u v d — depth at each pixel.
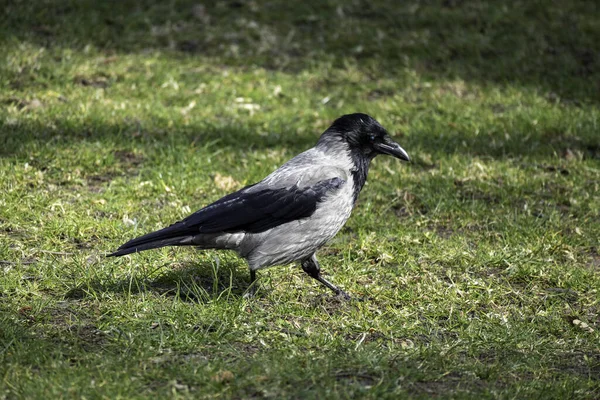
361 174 10.45
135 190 12.69
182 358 8.14
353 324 9.24
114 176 13.41
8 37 18.25
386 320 9.42
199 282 10.23
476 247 11.66
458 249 11.34
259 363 7.98
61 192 12.50
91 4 20.36
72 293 9.56
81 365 7.82
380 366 8.10
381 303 9.95
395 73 18.95
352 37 20.12
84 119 15.02
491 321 9.55
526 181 13.95
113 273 10.11
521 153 15.31
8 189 12.16
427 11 21.20
